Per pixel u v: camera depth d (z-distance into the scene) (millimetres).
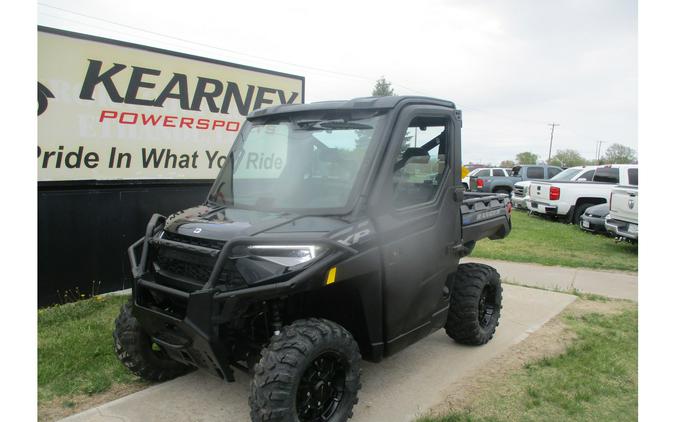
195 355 3207
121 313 3918
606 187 14891
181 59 7133
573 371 4426
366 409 3758
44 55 5949
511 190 23688
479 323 5051
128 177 6750
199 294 2928
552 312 6219
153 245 3598
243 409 3729
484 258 9984
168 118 7074
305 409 3096
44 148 6027
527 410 3768
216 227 3293
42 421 3555
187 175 7344
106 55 6430
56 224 6137
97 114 6414
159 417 3609
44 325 5348
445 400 3906
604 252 10688
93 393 3969
